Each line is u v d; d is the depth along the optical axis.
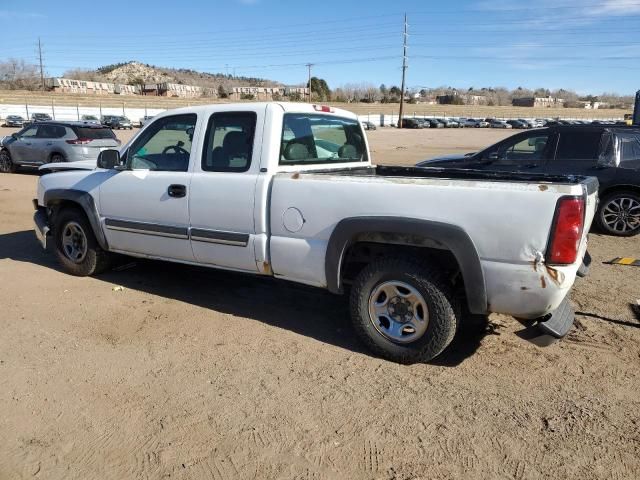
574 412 3.38
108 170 5.56
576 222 3.42
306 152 4.91
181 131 5.04
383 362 4.05
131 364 3.98
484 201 3.59
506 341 4.42
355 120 5.75
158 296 5.43
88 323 4.73
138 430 3.20
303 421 3.28
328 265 4.13
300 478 2.80
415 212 3.79
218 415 3.34
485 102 144.75
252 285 5.79
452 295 3.85
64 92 108.19
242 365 3.98
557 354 4.18
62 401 3.49
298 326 4.71
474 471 2.85
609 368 3.94
